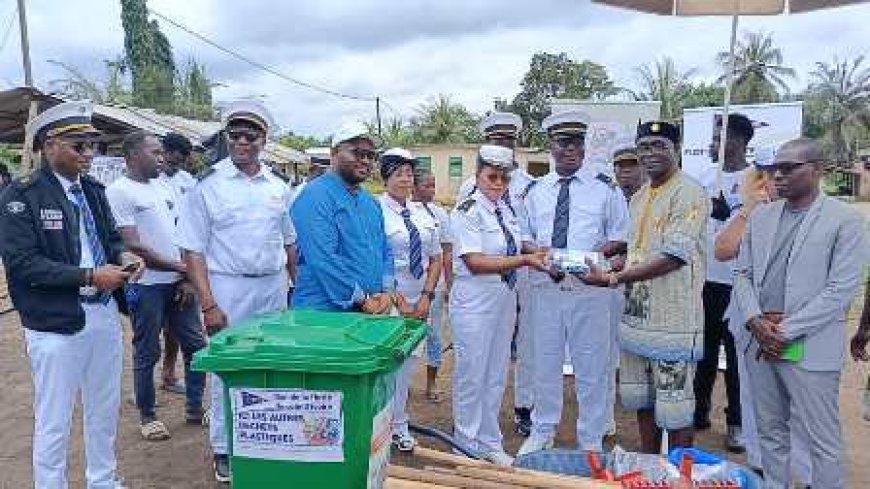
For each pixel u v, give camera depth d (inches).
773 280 147.9
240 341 96.3
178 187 242.5
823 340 141.5
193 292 213.5
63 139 143.3
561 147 181.3
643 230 163.5
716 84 2057.1
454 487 112.0
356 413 94.7
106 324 153.0
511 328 188.9
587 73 2258.9
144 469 189.3
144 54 1943.9
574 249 179.8
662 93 2065.7
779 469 153.1
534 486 114.9
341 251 154.9
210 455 199.2
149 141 212.2
